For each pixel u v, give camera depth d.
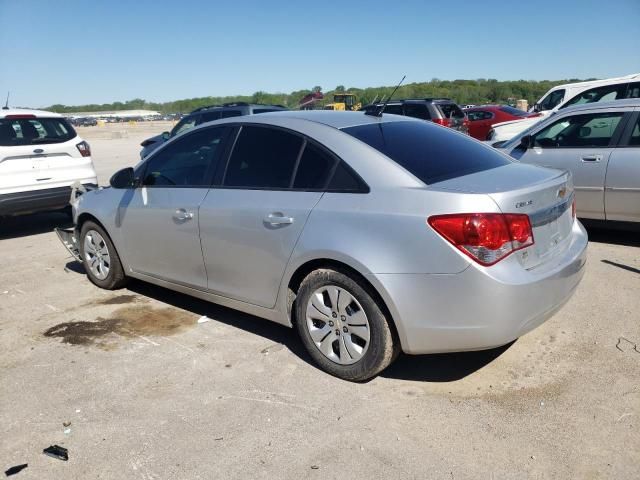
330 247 3.36
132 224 4.80
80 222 5.51
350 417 3.17
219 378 3.66
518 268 3.07
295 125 3.84
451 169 3.48
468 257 2.98
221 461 2.84
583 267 3.63
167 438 3.04
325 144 3.61
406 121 4.19
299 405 3.31
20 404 3.43
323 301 3.58
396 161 3.39
